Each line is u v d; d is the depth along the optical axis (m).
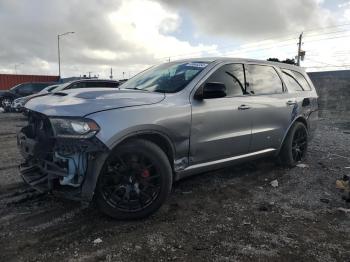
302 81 6.96
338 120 16.28
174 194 4.98
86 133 3.59
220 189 5.25
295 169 6.44
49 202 4.57
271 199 4.91
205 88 4.52
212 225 4.02
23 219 4.07
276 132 5.90
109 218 4.11
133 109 3.90
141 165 3.99
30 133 4.23
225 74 5.07
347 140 9.92
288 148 6.29
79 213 4.24
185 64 5.13
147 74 5.33
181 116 4.29
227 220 4.17
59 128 3.68
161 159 4.07
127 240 3.62
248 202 4.77
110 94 4.14
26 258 3.26
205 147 4.64
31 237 3.65
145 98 4.14
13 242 3.54
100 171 3.71
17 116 19.30
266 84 5.84
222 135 4.84
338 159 7.39
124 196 3.94
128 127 3.77
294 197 5.01
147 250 3.44
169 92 4.51
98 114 3.68
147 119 3.94
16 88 23.06
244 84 5.36
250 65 5.60
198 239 3.68
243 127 5.18
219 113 4.75
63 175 3.69
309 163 6.94
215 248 3.51
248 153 5.46
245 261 3.29
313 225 4.10
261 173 6.14
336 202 4.86
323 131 12.09
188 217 4.22
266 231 3.91
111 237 3.68
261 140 5.58
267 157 6.40
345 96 17.69
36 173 4.19
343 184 5.39
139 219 4.09
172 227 3.94
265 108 5.57
